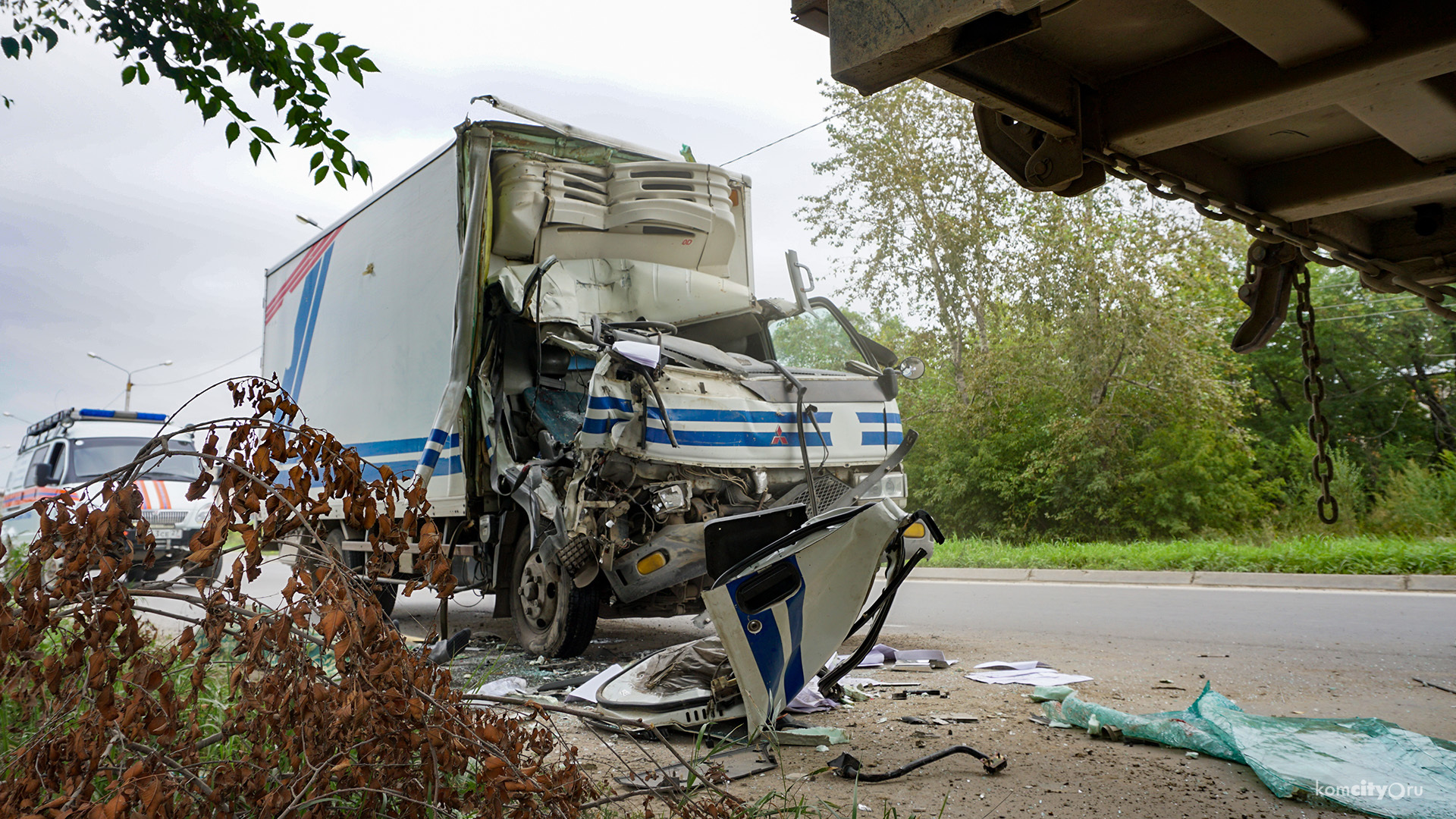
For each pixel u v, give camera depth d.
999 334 20.39
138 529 2.02
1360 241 3.39
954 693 4.79
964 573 12.73
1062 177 2.61
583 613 6.00
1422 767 3.09
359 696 1.92
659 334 5.82
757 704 3.59
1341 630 6.55
